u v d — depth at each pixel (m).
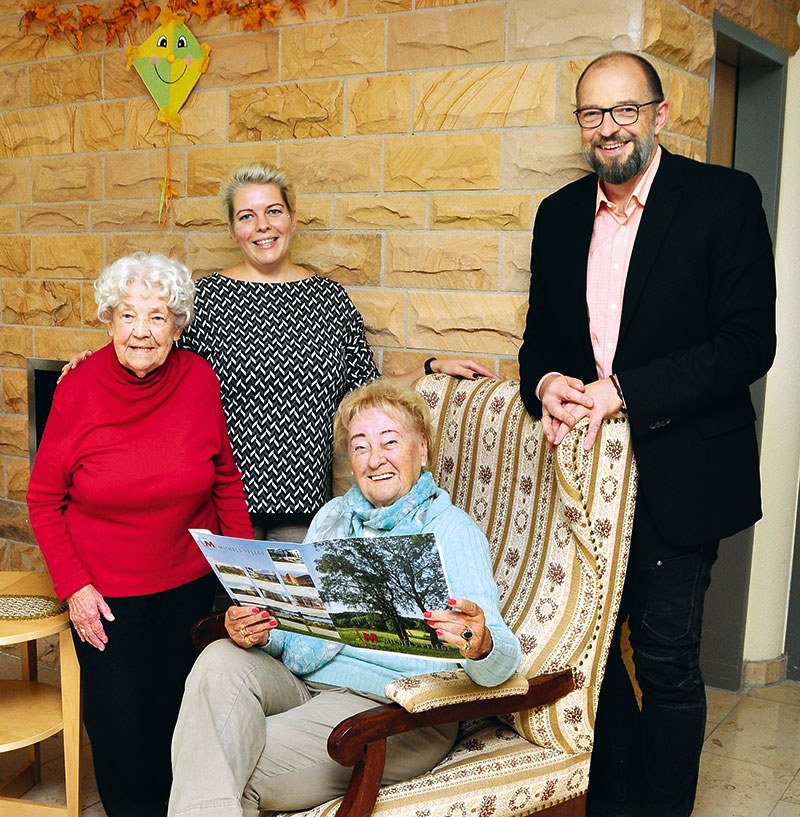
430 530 1.85
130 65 2.92
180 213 2.91
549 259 2.11
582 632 1.83
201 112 2.84
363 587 1.54
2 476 3.38
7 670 3.21
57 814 2.27
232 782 1.63
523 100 2.34
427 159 2.49
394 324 2.60
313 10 2.62
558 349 2.15
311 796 1.73
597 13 2.22
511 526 2.07
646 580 2.01
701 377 1.83
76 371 2.08
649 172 1.98
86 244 3.11
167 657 2.16
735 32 2.56
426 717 1.62
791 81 2.90
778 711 2.96
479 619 1.53
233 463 2.25
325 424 2.46
